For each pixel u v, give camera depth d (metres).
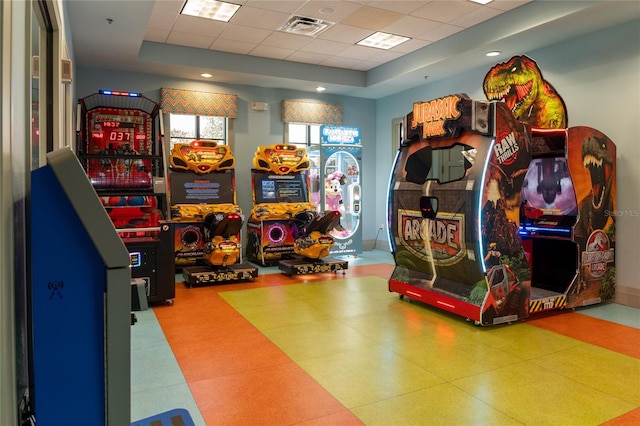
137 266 5.07
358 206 9.10
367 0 5.69
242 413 2.74
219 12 6.09
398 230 5.43
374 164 10.28
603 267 5.35
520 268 4.62
